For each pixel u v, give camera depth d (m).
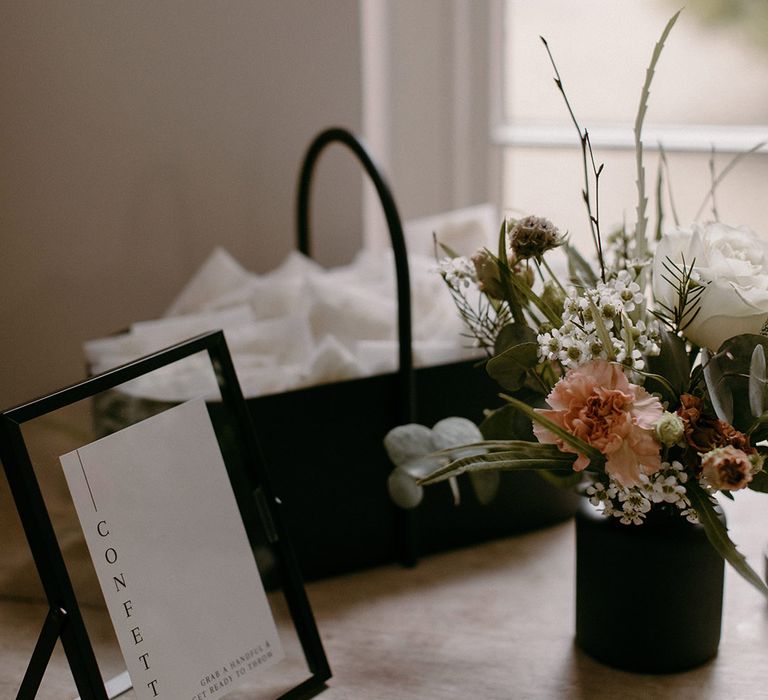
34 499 0.67
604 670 0.84
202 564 0.75
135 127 1.20
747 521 1.06
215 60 1.22
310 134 1.28
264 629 0.78
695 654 0.83
